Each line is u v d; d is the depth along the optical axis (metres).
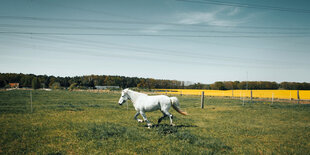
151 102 9.57
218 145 6.74
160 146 6.62
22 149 6.12
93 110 15.14
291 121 12.37
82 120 10.94
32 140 6.98
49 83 93.88
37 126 9.05
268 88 73.69
